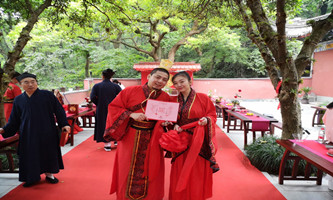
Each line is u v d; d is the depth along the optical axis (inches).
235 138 230.7
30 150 114.8
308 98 523.8
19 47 151.6
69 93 409.4
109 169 148.6
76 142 211.6
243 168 151.6
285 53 137.4
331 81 519.8
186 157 91.5
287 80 140.5
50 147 120.8
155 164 92.8
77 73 712.4
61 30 442.9
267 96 602.5
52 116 122.6
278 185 127.7
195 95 95.7
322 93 550.3
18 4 184.4
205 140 93.7
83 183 128.3
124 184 93.7
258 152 156.0
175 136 89.4
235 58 701.9
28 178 115.4
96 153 180.2
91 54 617.6
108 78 188.5
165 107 88.7
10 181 130.6
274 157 145.8
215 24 297.3
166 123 96.0
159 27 514.0
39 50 607.8
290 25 472.4
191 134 93.9
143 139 94.0
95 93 183.8
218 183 129.5
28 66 560.1
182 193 92.6
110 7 242.2
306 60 143.1
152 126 95.9
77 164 157.1
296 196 115.7
